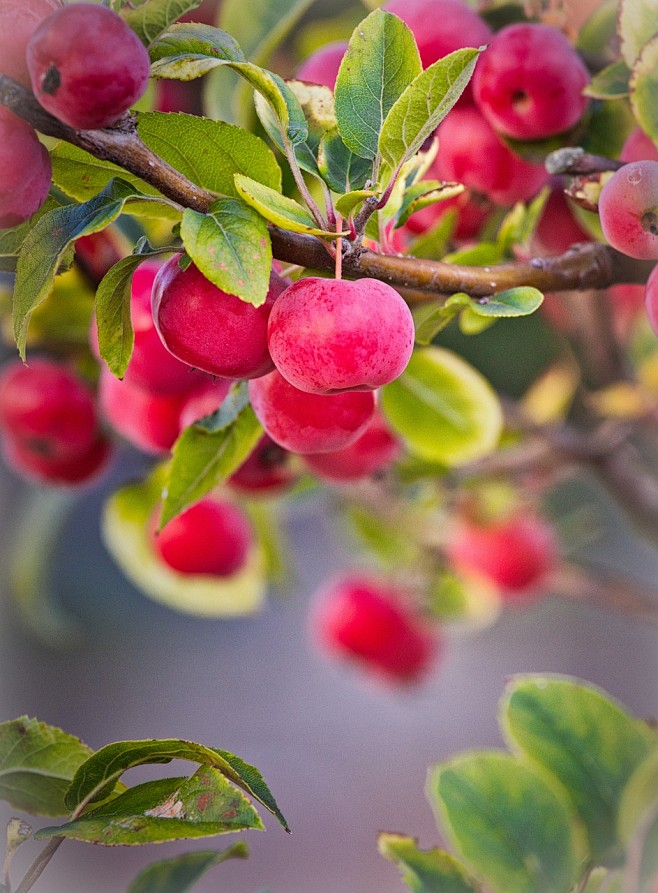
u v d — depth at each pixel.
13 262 0.63
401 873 0.64
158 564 0.91
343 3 0.80
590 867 0.65
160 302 0.60
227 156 0.61
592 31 0.71
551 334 1.01
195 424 0.66
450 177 0.70
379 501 1.02
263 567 1.00
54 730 0.61
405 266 0.62
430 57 0.67
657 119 0.64
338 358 0.59
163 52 0.60
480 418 0.75
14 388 0.77
